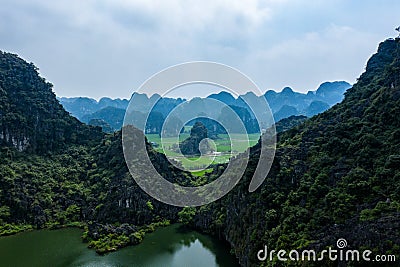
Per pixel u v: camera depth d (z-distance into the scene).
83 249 62.19
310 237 36.59
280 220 43.53
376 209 34.38
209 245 61.59
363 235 29.84
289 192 47.69
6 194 79.69
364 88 68.44
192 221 72.69
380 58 78.81
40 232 73.44
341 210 37.72
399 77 55.31
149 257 57.19
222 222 62.78
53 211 82.12
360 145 47.84
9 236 70.81
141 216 75.06
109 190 82.12
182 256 56.66
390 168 40.56
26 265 55.16
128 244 63.94
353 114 59.12
